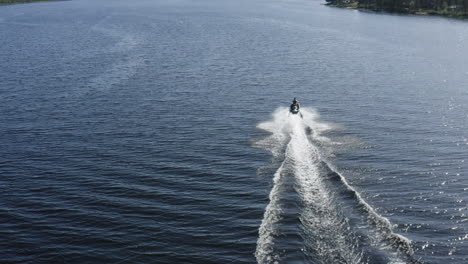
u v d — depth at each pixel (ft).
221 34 539.70
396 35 525.34
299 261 107.86
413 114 221.66
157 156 174.40
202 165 165.07
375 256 108.17
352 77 307.37
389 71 326.44
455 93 261.24
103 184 151.94
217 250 114.21
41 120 219.82
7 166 167.63
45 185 152.15
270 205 132.87
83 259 112.68
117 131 203.10
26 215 133.18
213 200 139.33
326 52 413.39
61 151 181.06
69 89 278.26
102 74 318.65
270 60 373.20
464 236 116.98
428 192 141.08
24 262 111.75
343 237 116.06
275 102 247.50
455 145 180.14
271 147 180.14
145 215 131.64
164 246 116.67
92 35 533.96
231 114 225.97
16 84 291.79
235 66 347.77
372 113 224.12
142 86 284.61
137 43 467.93
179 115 225.35
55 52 415.03
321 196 137.08
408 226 121.80
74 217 131.34
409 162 163.73
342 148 177.17
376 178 150.71
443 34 527.40
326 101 248.32
